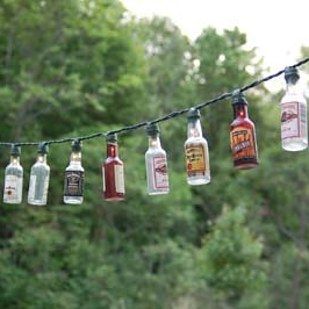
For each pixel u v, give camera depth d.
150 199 11.14
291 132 2.54
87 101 10.39
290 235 13.05
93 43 10.82
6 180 3.54
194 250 11.80
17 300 9.56
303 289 12.38
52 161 9.79
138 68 11.79
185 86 14.55
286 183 13.12
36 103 10.18
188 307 10.84
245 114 2.72
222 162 13.63
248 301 11.28
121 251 11.25
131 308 10.56
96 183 10.27
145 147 11.51
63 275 10.12
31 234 9.77
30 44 10.41
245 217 12.44
